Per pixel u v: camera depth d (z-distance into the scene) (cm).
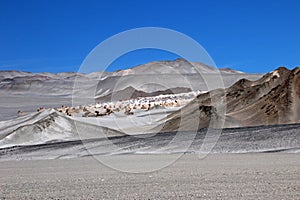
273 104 4472
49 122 4075
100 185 1166
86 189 1095
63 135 3953
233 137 2825
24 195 1027
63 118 4281
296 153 2212
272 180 1148
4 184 1280
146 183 1176
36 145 3362
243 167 1545
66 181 1292
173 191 1011
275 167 1502
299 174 1266
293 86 4603
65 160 2373
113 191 1042
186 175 1339
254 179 1179
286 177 1202
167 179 1252
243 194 932
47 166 1981
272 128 3044
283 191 958
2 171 1797
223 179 1205
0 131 4706
